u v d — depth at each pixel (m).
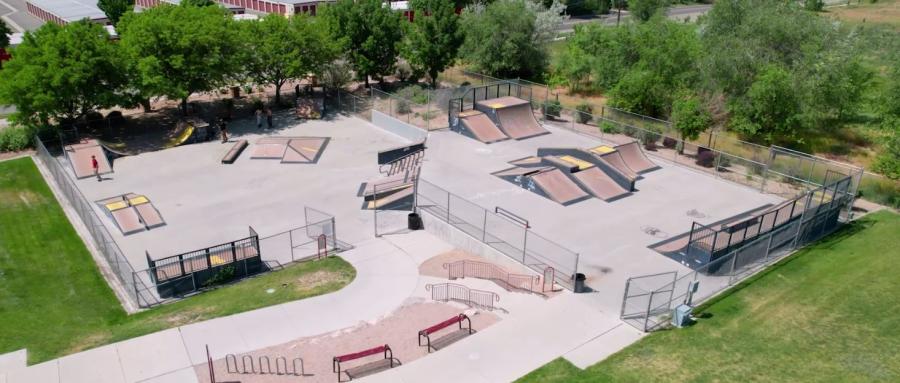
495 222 27.88
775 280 23.52
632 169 35.09
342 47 48.97
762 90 35.72
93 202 31.62
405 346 19.20
